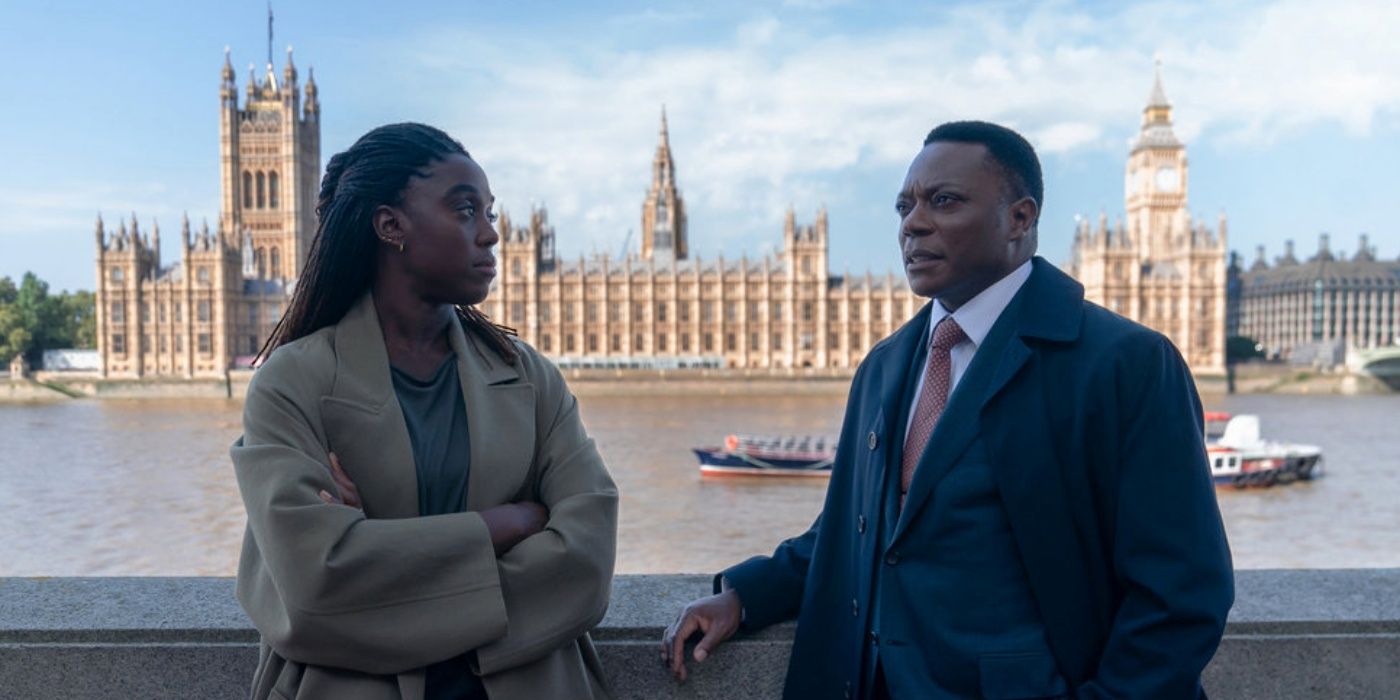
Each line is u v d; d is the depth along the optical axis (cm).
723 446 6975
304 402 345
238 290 14412
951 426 381
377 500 347
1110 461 367
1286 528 4150
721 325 15025
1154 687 341
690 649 457
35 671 459
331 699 338
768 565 461
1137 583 354
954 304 407
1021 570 373
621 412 10700
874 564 402
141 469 5647
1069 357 376
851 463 443
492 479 360
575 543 357
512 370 386
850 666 409
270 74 16625
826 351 14975
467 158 372
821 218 14938
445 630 329
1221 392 14712
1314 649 470
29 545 3644
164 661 460
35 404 12325
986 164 387
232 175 16100
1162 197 16588
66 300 17550
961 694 369
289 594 322
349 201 362
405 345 376
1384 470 6038
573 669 379
